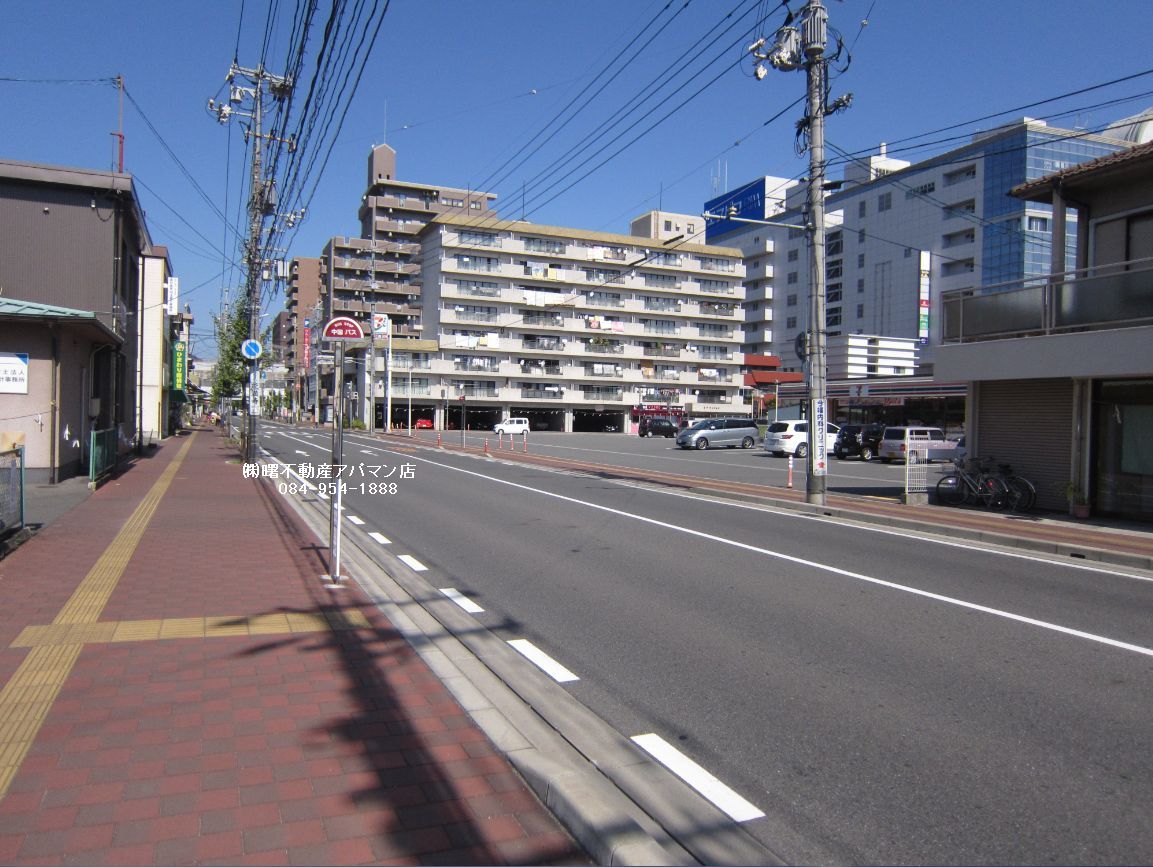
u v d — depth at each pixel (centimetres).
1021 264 5481
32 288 2030
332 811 334
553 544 1052
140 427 2588
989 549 1095
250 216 2169
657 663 560
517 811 343
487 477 2091
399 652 563
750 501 1642
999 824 343
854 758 409
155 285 3509
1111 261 1459
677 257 7675
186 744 393
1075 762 405
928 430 3084
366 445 3759
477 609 707
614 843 303
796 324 7669
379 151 8481
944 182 6041
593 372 7406
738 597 759
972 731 444
